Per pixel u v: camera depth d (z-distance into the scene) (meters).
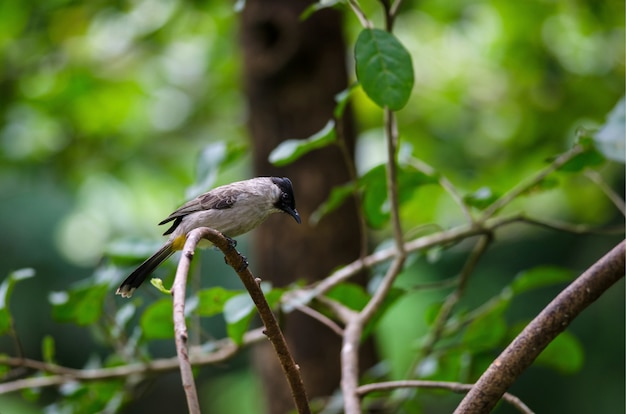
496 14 14.28
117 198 16.16
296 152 6.39
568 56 14.52
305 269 9.43
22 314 16.38
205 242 6.68
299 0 9.41
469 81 14.90
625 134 6.53
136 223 16.27
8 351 16.66
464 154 14.53
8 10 13.28
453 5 14.07
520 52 14.23
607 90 14.09
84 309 7.13
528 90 14.56
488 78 14.93
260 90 9.58
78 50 14.09
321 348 9.30
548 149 14.19
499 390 4.46
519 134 14.47
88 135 14.67
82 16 13.29
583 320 13.52
